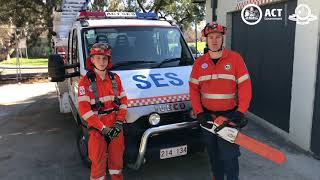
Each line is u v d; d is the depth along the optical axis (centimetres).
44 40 3706
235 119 392
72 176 520
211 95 404
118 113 408
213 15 951
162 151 452
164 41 560
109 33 550
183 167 530
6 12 2338
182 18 2252
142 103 447
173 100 458
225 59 396
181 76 496
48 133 748
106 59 393
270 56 700
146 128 451
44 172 538
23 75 1820
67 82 737
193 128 457
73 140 691
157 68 514
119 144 413
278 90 675
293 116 609
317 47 543
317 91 544
